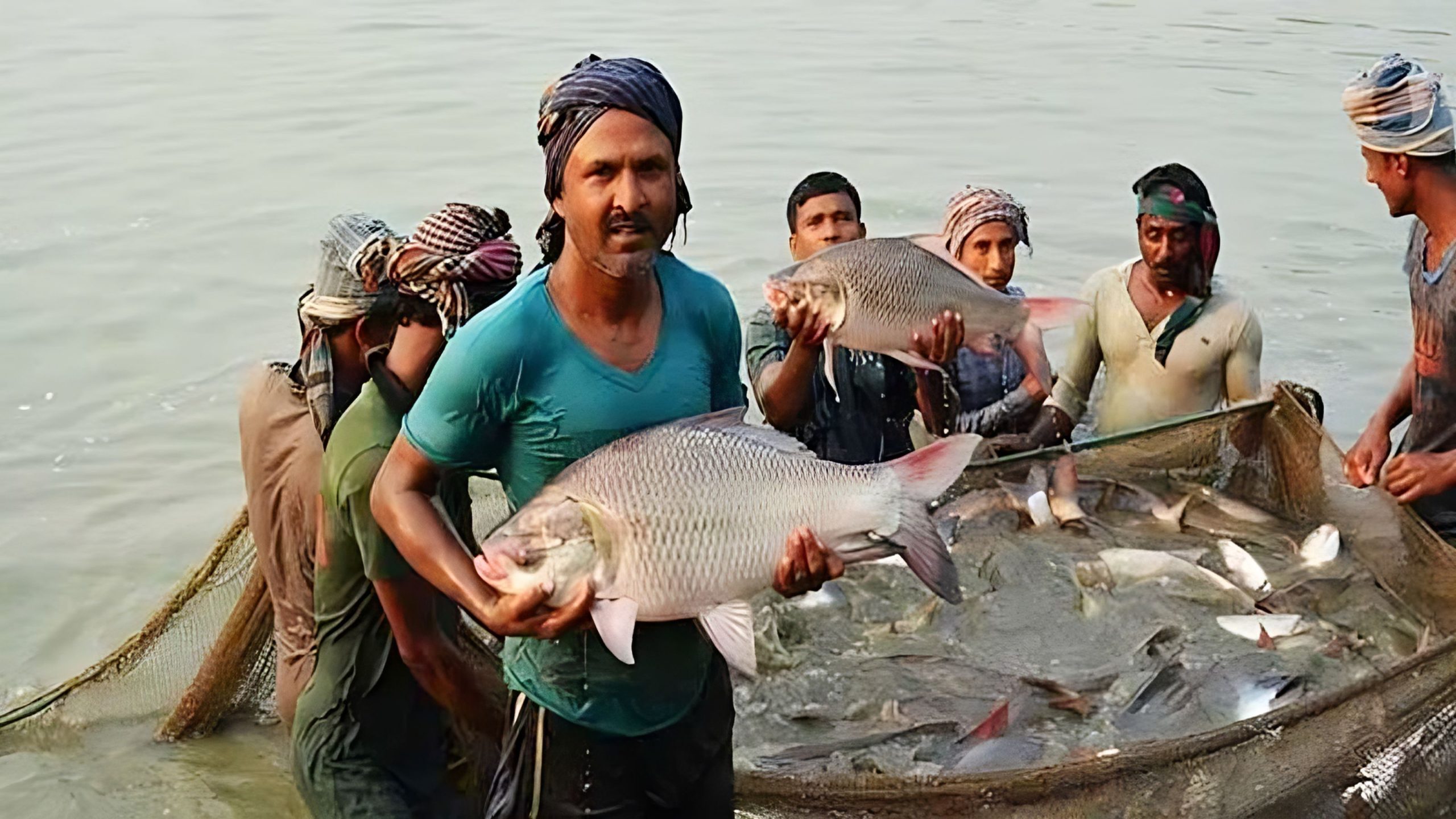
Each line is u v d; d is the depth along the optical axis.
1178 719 4.51
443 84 14.12
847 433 5.67
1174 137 12.38
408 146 11.81
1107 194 10.72
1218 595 5.25
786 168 11.31
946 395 5.94
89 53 15.45
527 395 2.97
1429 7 18.72
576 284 2.95
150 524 6.06
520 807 3.20
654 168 2.87
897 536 3.00
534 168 11.20
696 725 3.21
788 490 2.93
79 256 9.13
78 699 4.63
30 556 5.77
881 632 5.04
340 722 3.70
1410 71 5.06
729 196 10.52
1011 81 14.64
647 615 2.89
